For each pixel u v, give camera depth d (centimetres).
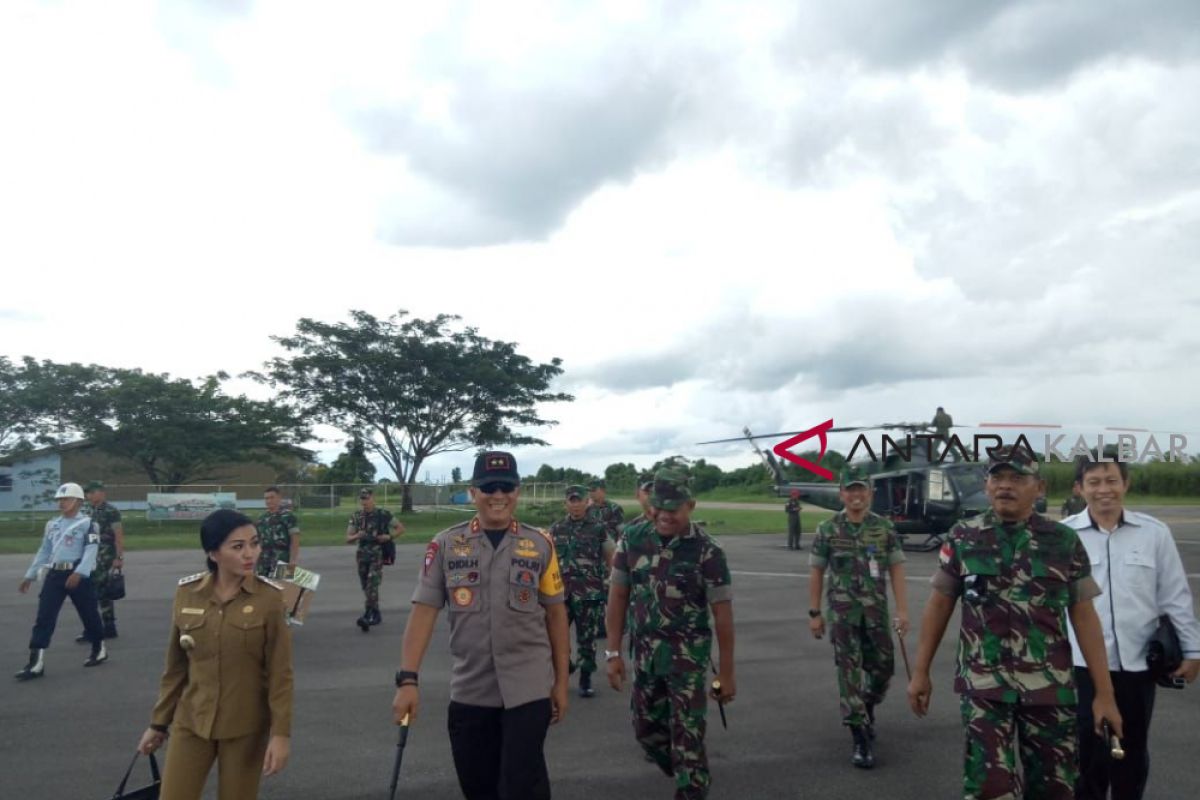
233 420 4297
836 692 843
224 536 414
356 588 1694
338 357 4406
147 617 1330
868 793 569
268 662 420
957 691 425
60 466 4431
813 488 2769
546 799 431
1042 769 408
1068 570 417
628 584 530
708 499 5994
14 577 1895
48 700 826
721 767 621
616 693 859
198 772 411
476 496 447
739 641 1110
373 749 668
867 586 652
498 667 429
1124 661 457
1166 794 558
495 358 4706
